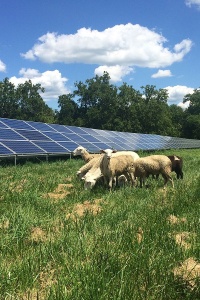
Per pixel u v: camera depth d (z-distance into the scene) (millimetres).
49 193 11516
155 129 92500
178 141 61219
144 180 13344
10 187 12086
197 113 124125
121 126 90250
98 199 10586
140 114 91812
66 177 15492
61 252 5738
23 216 7578
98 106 96000
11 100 100625
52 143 26203
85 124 95875
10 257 5680
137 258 5219
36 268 5125
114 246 5840
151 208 8836
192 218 7895
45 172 17719
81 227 6980
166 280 4473
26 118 100500
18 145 22547
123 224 7266
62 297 4059
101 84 97562
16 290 4562
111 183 12352
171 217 8125
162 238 6297
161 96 94625
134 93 93938
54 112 109625
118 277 4590
